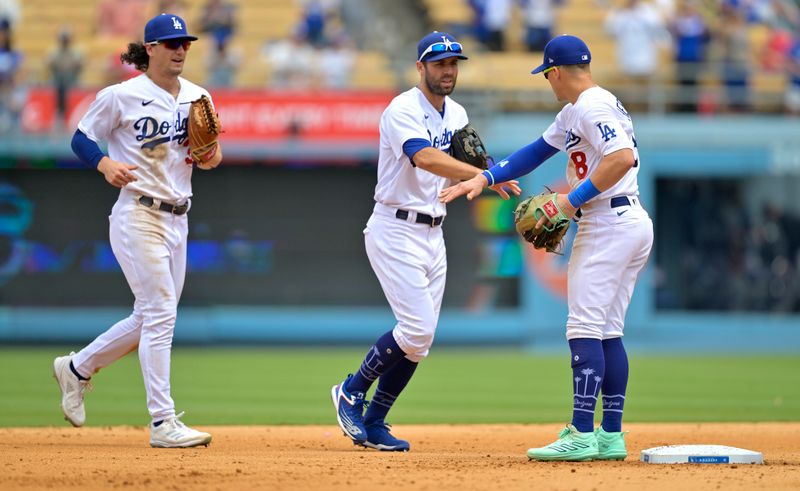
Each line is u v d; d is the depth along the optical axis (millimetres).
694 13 76062
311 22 73750
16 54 70250
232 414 35469
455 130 23953
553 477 18594
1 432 28281
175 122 23891
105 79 69688
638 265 21453
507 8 76438
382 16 79062
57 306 70000
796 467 20328
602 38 77500
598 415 36594
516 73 73500
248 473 18922
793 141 73938
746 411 37312
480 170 22297
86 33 75250
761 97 75000
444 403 39844
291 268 71312
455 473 19078
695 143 73875
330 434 28766
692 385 46844
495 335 71625
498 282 72250
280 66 71250
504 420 34469
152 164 23797
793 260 80000
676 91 74562
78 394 25266
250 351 66688
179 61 23656
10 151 66938
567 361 60125
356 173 71375
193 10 75812
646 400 40906
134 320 24672
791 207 80562
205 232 70625
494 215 71875
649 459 21047
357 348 69312
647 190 73938
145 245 23812
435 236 24016
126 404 38375
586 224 21000
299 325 71125
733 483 17953
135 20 74688
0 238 69500
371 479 18281
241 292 71125
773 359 62031
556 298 71875
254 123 67562
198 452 23078
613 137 20078
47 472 19078
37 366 53688
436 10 76938
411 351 23766
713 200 79625
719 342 75625
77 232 69812
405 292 23484
